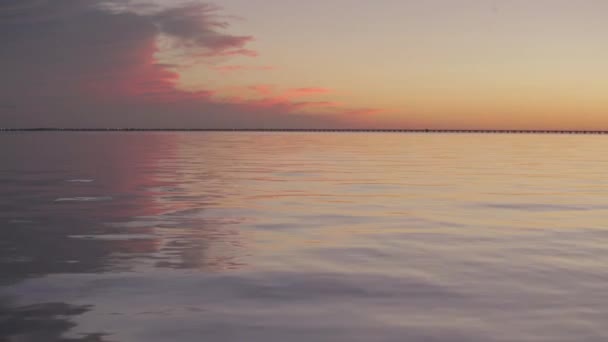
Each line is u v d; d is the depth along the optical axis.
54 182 15.65
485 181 16.28
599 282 5.51
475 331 4.20
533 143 65.38
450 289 5.29
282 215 9.88
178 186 14.67
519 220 9.34
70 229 8.41
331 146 50.59
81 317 4.50
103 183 15.41
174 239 7.70
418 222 9.16
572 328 4.25
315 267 6.16
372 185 15.05
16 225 8.73
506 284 5.46
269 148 44.75
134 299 4.97
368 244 7.41
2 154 32.59
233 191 13.58
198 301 4.92
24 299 4.96
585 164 24.70
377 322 4.40
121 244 7.34
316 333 4.16
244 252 6.91
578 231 8.32
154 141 67.38
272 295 5.11
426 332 4.18
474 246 7.26
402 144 58.44
